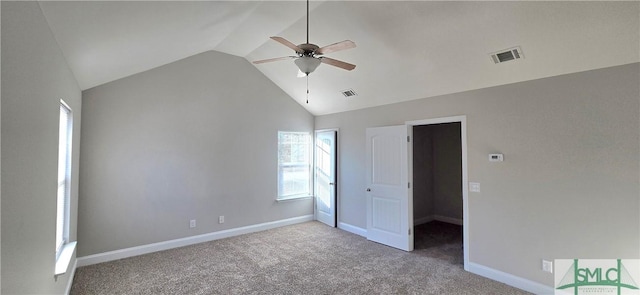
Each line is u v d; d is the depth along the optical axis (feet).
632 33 7.39
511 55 9.35
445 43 9.91
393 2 9.02
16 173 4.51
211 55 15.23
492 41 9.14
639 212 7.95
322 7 10.09
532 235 9.85
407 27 9.80
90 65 9.54
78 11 6.08
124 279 10.64
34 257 5.52
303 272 11.36
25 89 4.83
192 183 14.64
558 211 9.30
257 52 15.16
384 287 10.15
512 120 10.30
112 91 12.44
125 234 12.75
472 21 8.73
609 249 8.41
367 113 16.03
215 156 15.39
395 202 14.28
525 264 9.98
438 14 8.89
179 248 13.98
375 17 9.87
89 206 11.91
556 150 9.33
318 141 19.33
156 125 13.56
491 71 10.26
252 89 16.81
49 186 6.61
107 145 12.32
